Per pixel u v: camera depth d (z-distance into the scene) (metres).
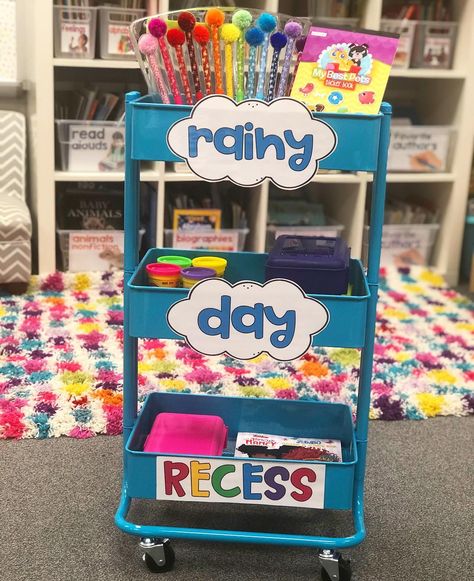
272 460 1.35
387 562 1.42
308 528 1.51
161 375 2.08
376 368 2.19
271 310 1.34
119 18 2.65
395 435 1.87
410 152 2.99
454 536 1.50
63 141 2.72
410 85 3.32
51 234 2.76
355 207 2.94
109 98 2.77
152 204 2.85
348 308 1.33
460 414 1.99
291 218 3.02
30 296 2.61
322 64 1.36
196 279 1.40
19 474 1.64
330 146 1.28
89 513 1.52
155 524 1.50
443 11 2.96
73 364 2.10
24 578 1.33
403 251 3.13
